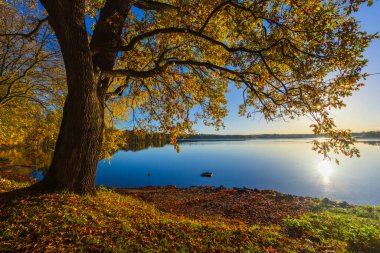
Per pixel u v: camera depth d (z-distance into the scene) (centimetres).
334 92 751
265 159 7344
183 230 705
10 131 1695
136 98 1286
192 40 1027
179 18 891
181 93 1052
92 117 810
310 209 1398
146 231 667
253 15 751
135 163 6281
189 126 1098
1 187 958
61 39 702
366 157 7600
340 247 752
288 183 3594
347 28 656
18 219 623
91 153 836
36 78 1483
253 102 1084
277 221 1166
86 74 752
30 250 514
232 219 1202
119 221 701
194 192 2020
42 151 5628
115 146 1376
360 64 673
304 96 805
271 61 855
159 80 1097
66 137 805
